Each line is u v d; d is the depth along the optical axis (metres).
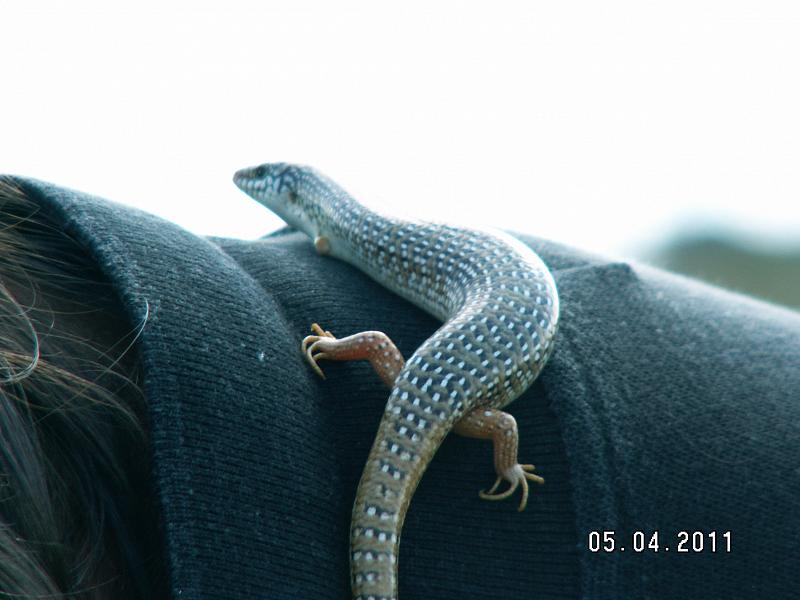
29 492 0.29
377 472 0.34
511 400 0.35
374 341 0.35
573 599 0.33
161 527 0.31
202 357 0.32
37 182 0.34
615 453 0.34
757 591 0.34
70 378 0.31
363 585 0.33
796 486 0.35
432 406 0.34
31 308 0.31
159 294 0.32
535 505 0.34
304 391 0.34
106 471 0.31
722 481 0.35
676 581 0.34
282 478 0.32
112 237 0.33
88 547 0.30
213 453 0.31
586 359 0.35
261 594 0.31
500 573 0.34
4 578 0.29
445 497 0.34
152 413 0.31
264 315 0.34
